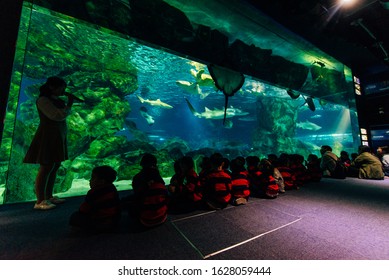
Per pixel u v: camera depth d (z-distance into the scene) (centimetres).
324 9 496
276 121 1731
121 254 165
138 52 1101
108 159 799
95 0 348
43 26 797
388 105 825
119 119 972
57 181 451
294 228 229
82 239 190
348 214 281
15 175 324
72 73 995
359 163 648
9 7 224
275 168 425
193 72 924
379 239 202
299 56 700
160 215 222
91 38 917
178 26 452
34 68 877
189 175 297
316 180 562
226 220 253
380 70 841
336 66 826
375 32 596
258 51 614
